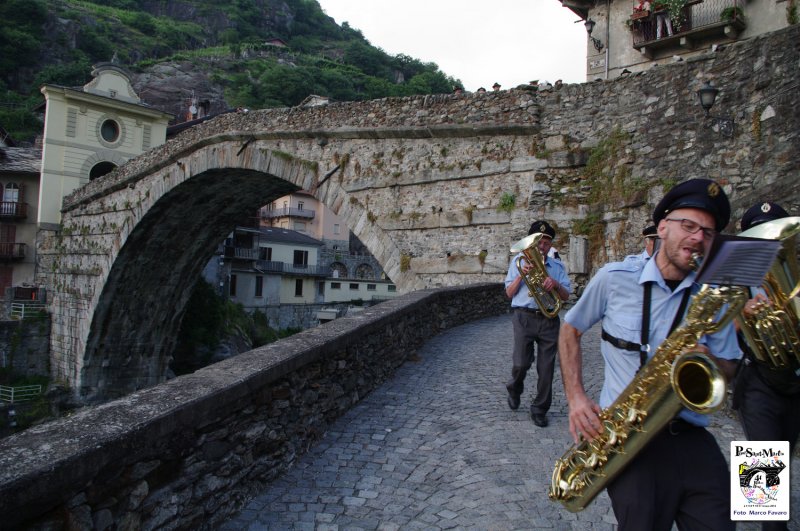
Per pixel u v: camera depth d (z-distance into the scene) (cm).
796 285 284
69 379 2936
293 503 370
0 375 2944
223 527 336
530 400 603
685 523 211
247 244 4538
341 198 1633
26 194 3356
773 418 306
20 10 7025
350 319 636
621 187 1165
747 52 996
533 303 534
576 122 1280
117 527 259
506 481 400
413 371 726
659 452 214
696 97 1066
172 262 2872
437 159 1462
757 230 207
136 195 2527
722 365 221
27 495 207
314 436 476
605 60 1894
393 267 1507
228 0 11931
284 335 4581
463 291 1131
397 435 496
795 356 290
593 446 221
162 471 294
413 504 368
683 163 1064
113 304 2817
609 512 358
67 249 3080
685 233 207
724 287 194
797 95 898
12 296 3147
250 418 377
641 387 210
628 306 225
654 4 1714
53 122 3256
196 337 3375
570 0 1942
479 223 1375
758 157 941
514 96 1355
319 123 1709
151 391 328
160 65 8238
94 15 8919
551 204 1280
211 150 2089
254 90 8538
